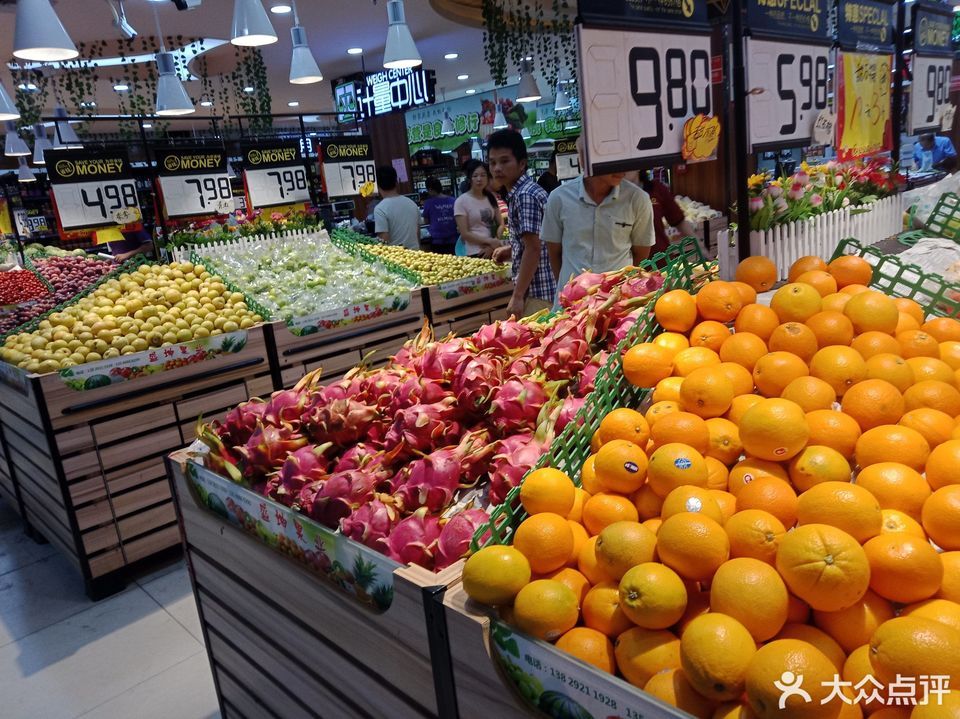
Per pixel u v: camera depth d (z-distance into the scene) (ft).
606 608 3.04
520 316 11.22
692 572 2.89
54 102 36.06
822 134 7.11
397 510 4.20
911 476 3.22
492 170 11.57
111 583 9.78
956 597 2.73
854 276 5.17
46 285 16.85
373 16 27.71
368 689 4.34
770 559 2.89
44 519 10.65
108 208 14.47
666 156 5.56
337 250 16.07
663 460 3.43
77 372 9.26
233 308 11.58
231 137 44.65
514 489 3.79
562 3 24.06
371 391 5.28
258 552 5.09
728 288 4.79
